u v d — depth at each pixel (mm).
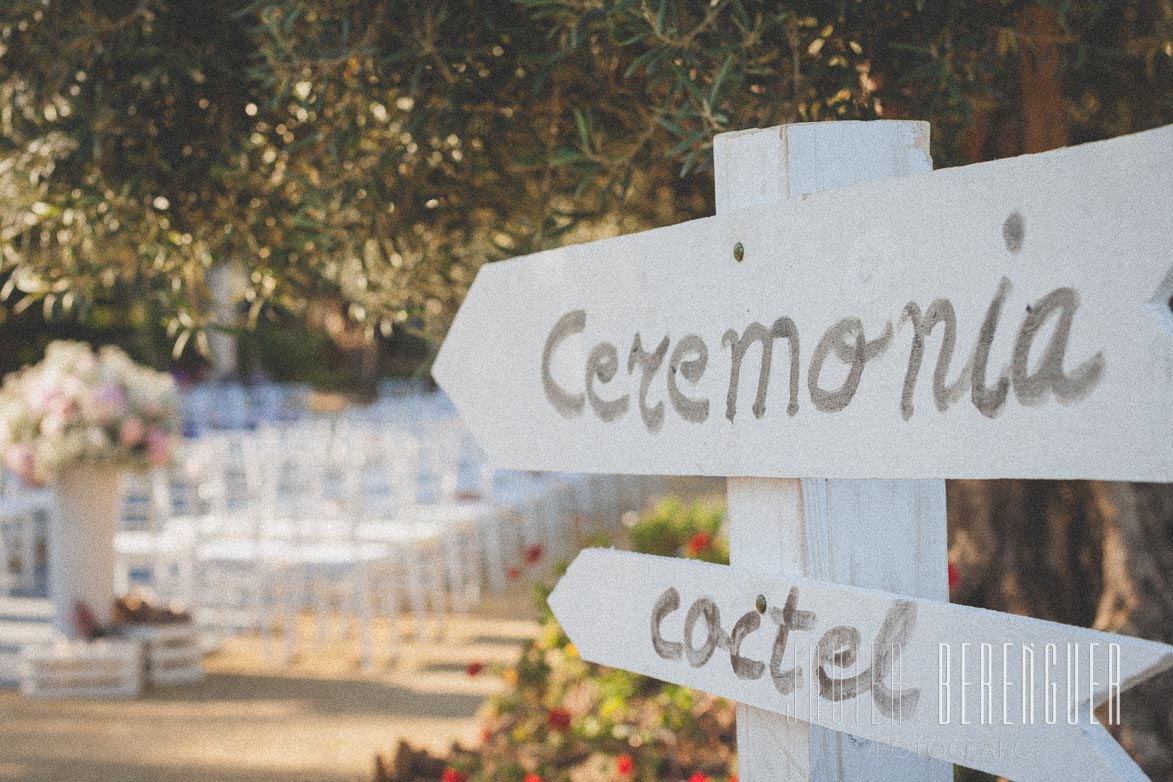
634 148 2029
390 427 7445
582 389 1343
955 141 2170
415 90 2051
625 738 3312
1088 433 861
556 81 2193
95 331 14602
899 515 1165
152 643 5270
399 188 2391
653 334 1246
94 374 5164
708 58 1765
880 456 1009
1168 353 813
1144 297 826
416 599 6066
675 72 1688
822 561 1137
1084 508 3096
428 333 2643
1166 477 813
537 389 1414
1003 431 917
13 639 5773
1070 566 3125
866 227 1021
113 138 2410
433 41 2047
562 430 1372
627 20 1743
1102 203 850
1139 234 828
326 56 2004
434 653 5781
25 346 14203
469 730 4430
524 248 2289
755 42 1722
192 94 2453
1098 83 2359
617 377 1294
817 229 1064
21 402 5117
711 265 1173
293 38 2023
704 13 1767
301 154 2496
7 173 2564
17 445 5094
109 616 5328
